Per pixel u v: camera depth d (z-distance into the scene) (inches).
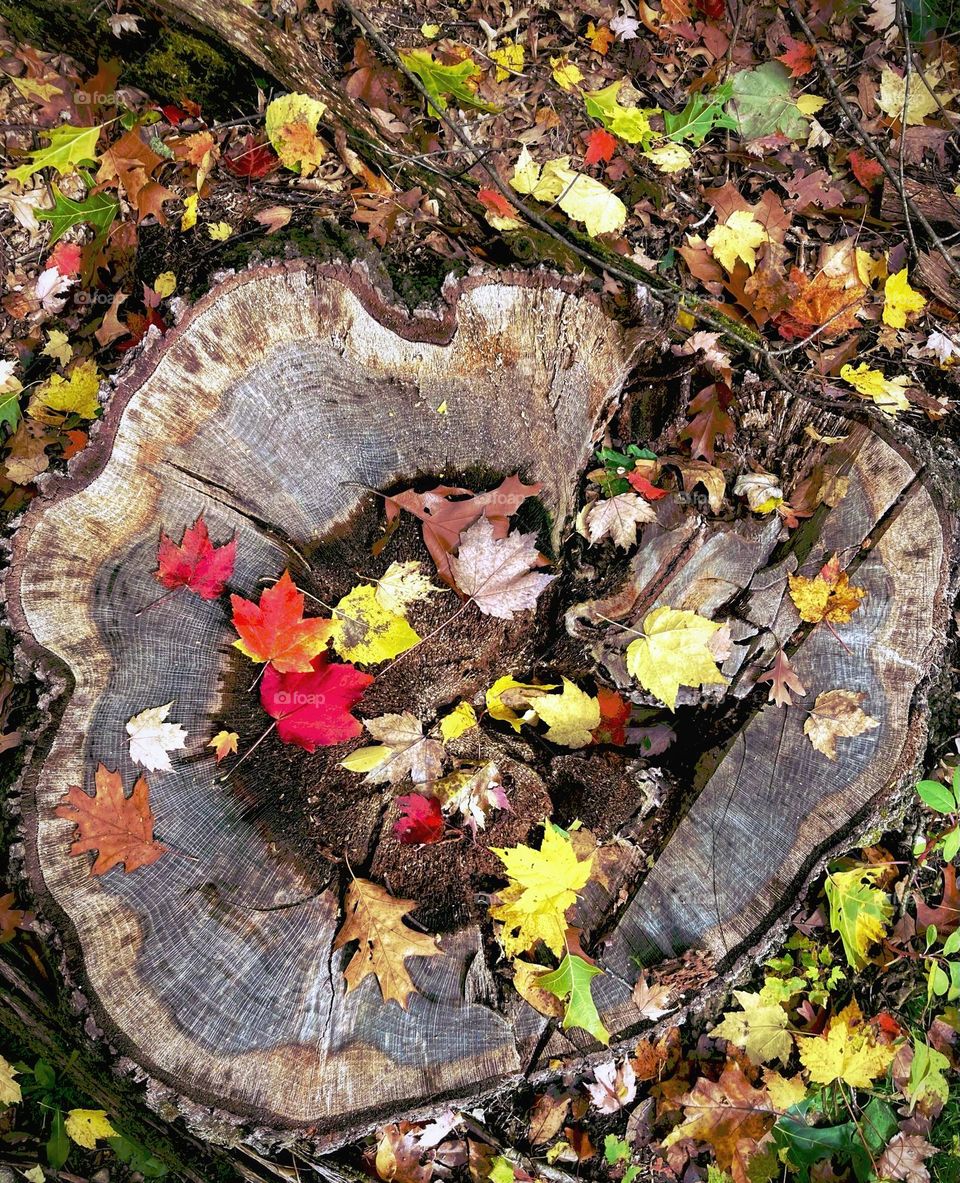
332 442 51.5
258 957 50.2
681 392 56.1
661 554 53.8
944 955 60.6
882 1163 57.8
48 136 58.2
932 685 54.7
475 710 54.2
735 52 69.8
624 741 54.6
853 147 68.6
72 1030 50.3
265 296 49.8
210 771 50.9
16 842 48.8
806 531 54.7
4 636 52.9
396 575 52.1
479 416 52.6
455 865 52.9
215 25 56.8
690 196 66.5
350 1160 54.9
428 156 61.1
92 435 49.2
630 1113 58.1
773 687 53.8
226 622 51.1
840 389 61.7
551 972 52.0
